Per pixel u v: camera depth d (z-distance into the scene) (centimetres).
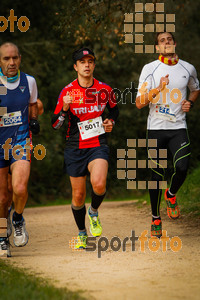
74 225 1784
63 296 762
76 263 1049
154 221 1297
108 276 921
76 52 1155
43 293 777
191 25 4738
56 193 4909
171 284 854
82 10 2233
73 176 1177
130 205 2386
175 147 1245
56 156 4684
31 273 957
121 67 4219
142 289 824
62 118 1152
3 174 1155
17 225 1173
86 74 1145
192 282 865
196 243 1245
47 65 4219
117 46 2981
